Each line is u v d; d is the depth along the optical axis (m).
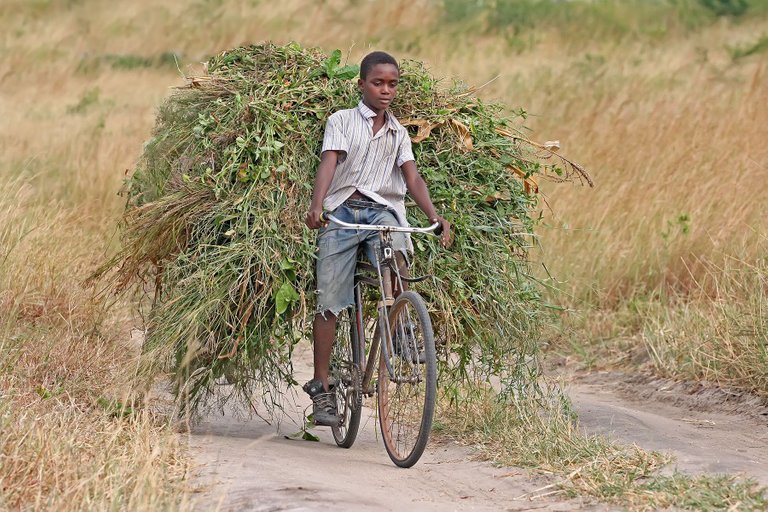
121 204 27.58
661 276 23.19
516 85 40.03
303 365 20.78
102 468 11.15
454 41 53.78
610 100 34.47
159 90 49.16
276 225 14.10
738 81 36.91
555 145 15.32
